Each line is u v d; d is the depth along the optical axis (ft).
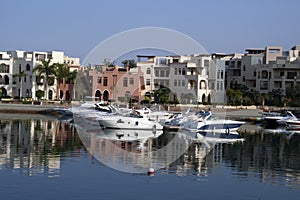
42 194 57.41
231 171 75.87
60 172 70.13
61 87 296.51
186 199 57.77
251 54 357.61
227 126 145.89
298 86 281.95
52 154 87.20
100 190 60.23
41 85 305.94
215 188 63.52
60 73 289.53
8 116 200.54
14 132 130.31
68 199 55.72
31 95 304.09
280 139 133.49
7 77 310.04
